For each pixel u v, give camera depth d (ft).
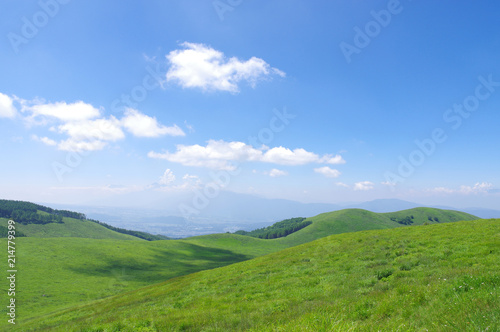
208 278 121.29
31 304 251.80
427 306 29.94
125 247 595.47
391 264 73.87
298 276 85.97
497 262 52.42
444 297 32.01
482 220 132.05
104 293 303.48
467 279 35.99
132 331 52.31
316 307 43.70
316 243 151.12
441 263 62.18
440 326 22.70
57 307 244.22
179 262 549.54
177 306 77.15
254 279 95.61
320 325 26.94
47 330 88.33
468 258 61.67
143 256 552.00
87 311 123.24
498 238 78.89
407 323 25.54
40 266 405.59
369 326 25.94
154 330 50.49
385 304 35.14
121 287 334.03
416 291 37.65
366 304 39.45
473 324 21.27
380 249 100.01
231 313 54.03
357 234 153.38
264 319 42.75
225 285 95.81
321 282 71.31
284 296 64.34
